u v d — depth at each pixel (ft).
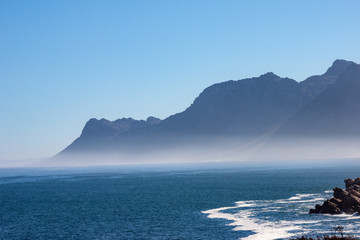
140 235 201.46
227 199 333.21
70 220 249.55
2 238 203.51
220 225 217.15
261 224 214.07
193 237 193.06
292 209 261.65
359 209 231.71
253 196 349.41
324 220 217.56
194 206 296.51
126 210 286.87
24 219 257.96
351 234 184.03
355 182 285.84
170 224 226.17
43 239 199.41
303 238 173.58
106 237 199.52
